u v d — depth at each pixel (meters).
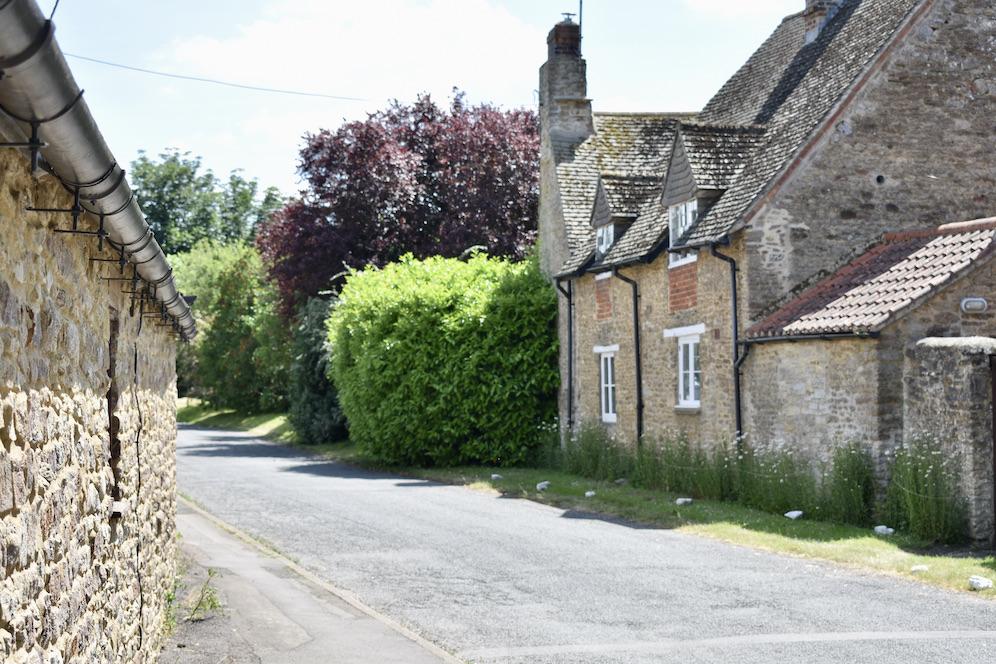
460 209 39.50
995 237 16.14
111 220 4.70
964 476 14.21
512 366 29.03
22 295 3.79
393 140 40.38
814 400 17.56
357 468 29.34
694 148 21.78
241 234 90.44
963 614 10.45
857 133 19.91
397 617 10.70
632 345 24.55
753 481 18.34
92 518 5.22
